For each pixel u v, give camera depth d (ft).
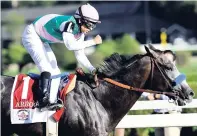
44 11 329.72
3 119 37.32
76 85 38.19
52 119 37.27
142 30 303.07
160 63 38.17
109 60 39.09
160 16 303.27
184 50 165.68
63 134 37.65
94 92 38.22
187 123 42.83
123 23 308.81
